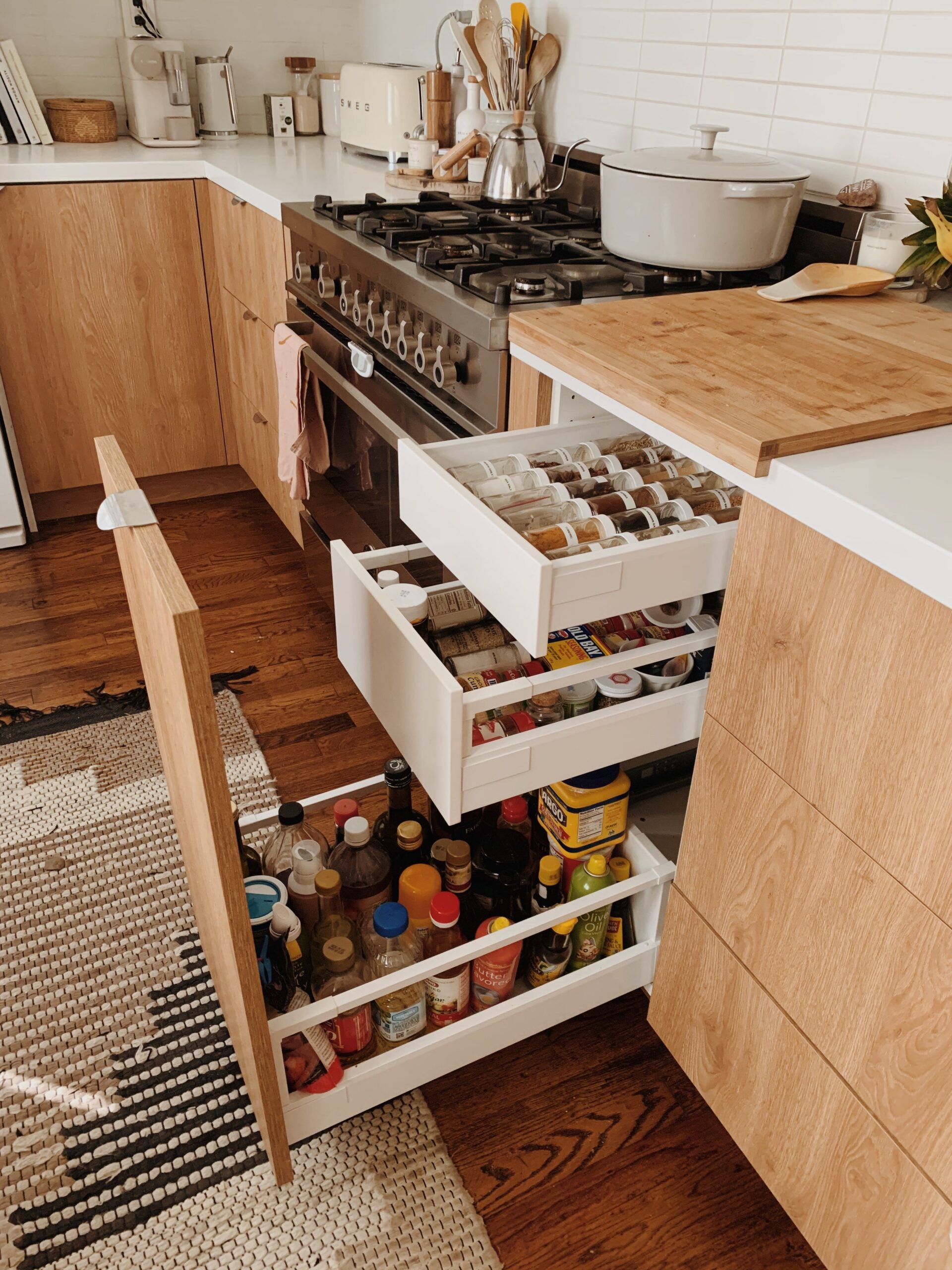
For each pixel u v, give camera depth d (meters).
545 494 1.17
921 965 0.83
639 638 1.24
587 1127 1.32
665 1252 1.18
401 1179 1.24
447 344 1.52
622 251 1.48
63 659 2.28
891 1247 0.94
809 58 1.57
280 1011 1.13
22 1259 1.15
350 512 2.10
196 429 3.01
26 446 2.79
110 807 1.83
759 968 1.06
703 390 0.96
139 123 2.89
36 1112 1.31
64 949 1.54
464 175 2.26
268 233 2.30
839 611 0.85
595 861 1.27
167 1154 1.27
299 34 3.18
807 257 1.57
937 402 0.94
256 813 1.71
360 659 1.34
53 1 2.84
